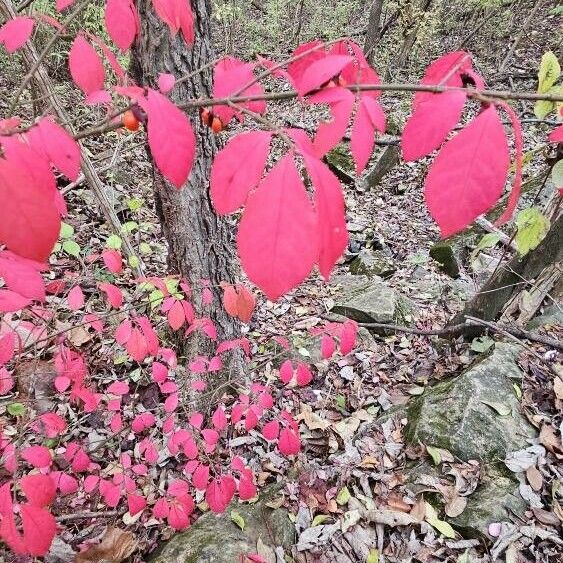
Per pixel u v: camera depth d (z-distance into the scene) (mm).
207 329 2574
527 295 3447
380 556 2502
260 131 682
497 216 5457
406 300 4703
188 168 755
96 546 2359
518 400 3205
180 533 2543
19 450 2141
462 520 2605
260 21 12672
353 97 759
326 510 2730
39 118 820
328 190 595
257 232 550
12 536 1398
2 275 1261
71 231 2727
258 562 2250
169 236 2838
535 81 9570
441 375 3688
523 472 2807
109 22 941
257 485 2889
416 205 7121
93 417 2957
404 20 10477
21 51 1975
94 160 4828
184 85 2328
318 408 3439
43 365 2928
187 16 1088
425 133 670
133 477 2715
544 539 2488
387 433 3234
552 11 7605
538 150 1479
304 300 4668
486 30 12281
